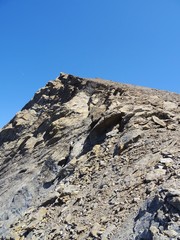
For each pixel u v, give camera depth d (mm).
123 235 11422
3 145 40938
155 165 15148
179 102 25531
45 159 28797
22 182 27531
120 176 16625
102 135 23297
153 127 20266
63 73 43625
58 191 19984
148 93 29406
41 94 43531
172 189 11188
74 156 24078
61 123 32281
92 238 12695
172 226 9828
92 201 15984
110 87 33000
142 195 13406
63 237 14344
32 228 17281
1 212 24766
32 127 38625
